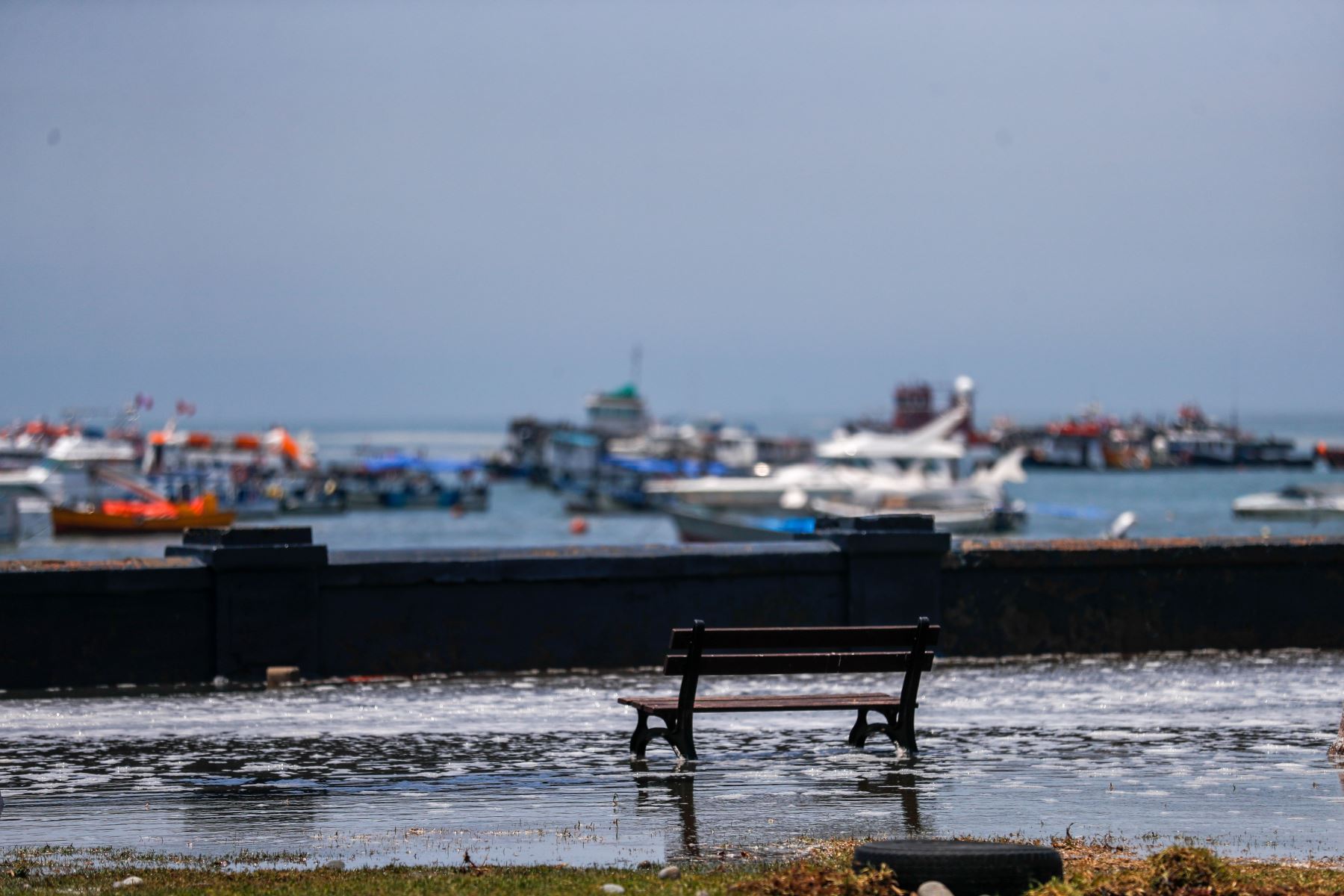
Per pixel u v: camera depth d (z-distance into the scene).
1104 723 52.91
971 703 57.25
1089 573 70.00
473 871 32.12
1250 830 36.62
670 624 65.88
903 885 28.94
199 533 65.12
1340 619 72.00
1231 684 61.44
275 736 50.38
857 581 66.69
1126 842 35.25
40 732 51.16
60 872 32.22
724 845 35.06
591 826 37.31
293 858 33.91
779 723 53.09
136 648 60.84
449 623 63.84
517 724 52.75
